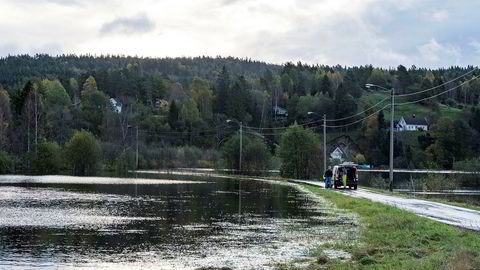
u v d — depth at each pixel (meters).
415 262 16.28
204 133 171.62
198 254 20.06
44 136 118.88
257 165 104.38
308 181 79.25
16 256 19.28
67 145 101.94
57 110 150.25
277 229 26.95
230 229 26.89
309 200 45.09
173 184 67.50
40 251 20.28
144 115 177.00
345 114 168.50
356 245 21.78
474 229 23.64
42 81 180.50
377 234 24.17
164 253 20.20
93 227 26.89
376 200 41.59
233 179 84.75
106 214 32.62
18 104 123.56
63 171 106.81
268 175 100.12
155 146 151.50
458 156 133.75
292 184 71.12
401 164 141.12
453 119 164.12
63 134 135.25
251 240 23.39
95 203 39.72
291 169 91.12
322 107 172.12
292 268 17.55
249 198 46.69
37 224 27.64
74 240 22.88
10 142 113.00
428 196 51.91
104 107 172.50
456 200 46.25
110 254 19.91
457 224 25.59
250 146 105.06
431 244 20.50
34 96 116.31
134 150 133.50
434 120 175.50
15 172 101.12
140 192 52.25
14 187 57.53
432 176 68.44
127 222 29.09
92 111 170.00
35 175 91.75
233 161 108.00
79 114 161.75
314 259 19.09
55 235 24.17
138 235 24.58
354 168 59.50
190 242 22.78
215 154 148.38
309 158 90.06
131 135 147.38
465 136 136.88
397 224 25.75
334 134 163.12
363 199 42.22
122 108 187.50
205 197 47.16
